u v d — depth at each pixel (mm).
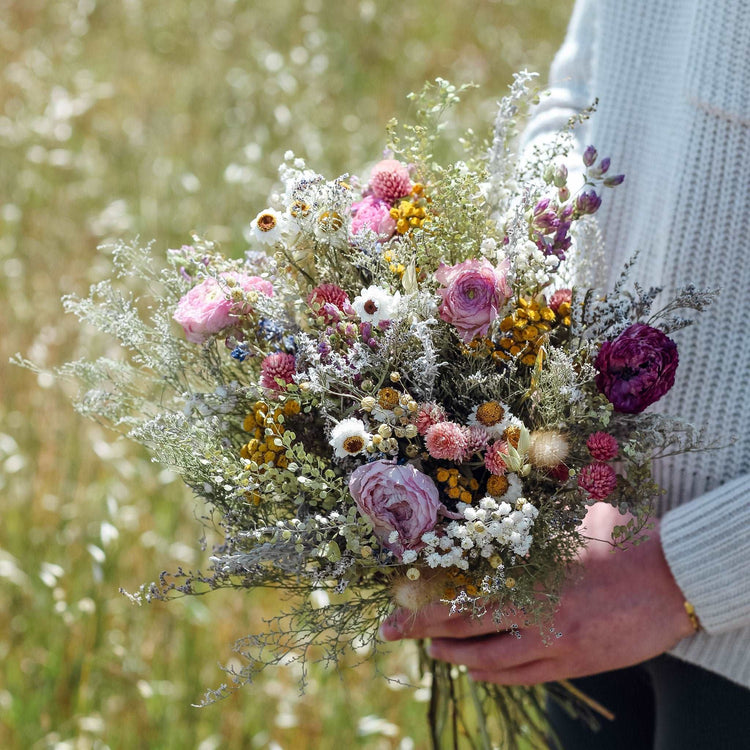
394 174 1207
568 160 1320
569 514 1146
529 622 1178
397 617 1228
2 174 3076
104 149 3312
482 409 1132
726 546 1188
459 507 1132
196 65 3938
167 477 1746
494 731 1738
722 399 1235
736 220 1219
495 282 1126
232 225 2713
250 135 3211
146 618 1843
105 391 1256
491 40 4227
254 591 1865
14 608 1834
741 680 1232
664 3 1284
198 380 1238
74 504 1975
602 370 1124
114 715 1749
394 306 1128
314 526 1125
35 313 2498
